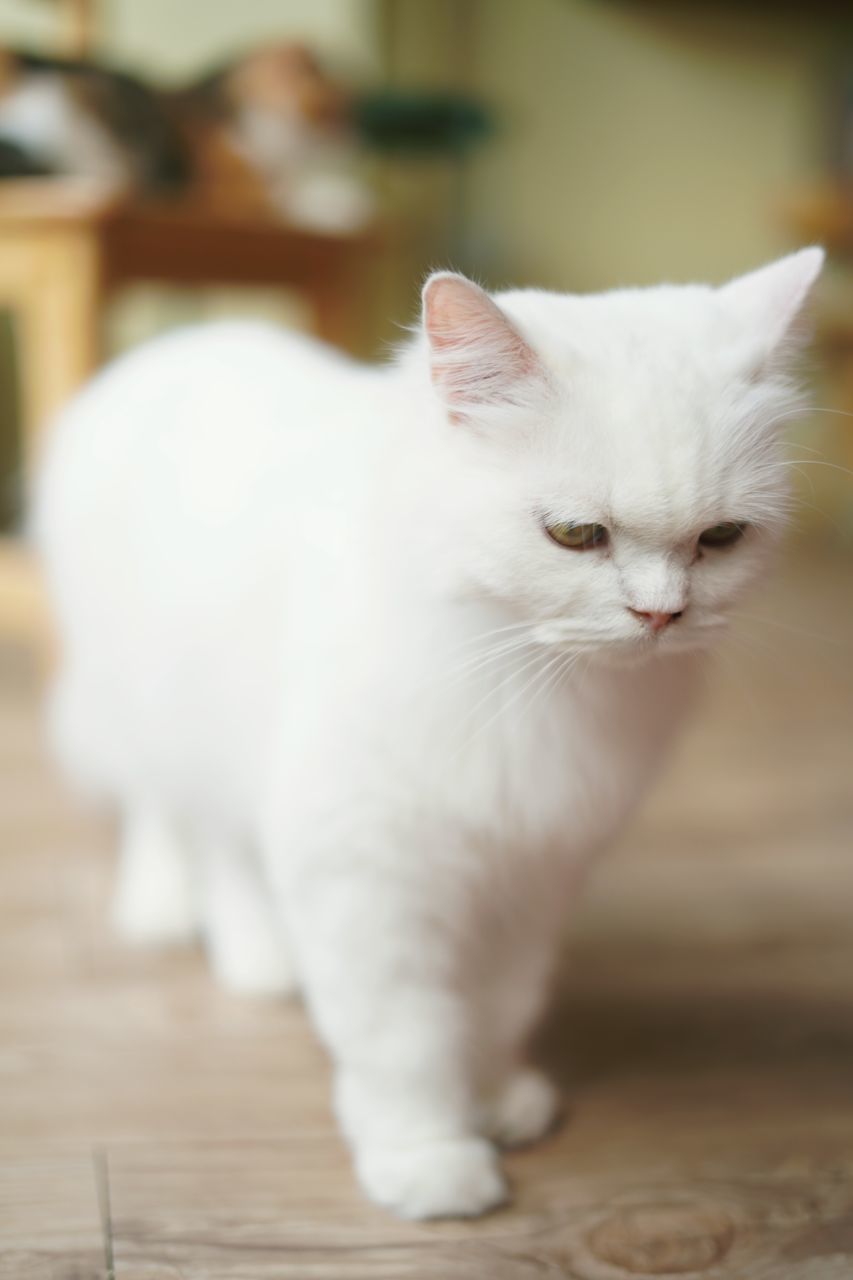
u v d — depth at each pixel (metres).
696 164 2.17
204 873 0.86
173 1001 0.82
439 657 0.67
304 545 0.73
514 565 0.65
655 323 0.67
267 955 0.83
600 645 0.65
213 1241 0.67
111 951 0.86
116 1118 0.74
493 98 2.06
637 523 0.64
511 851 0.69
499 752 0.68
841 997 0.83
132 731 0.84
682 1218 0.69
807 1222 0.69
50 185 1.10
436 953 0.70
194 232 1.13
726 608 0.67
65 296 1.05
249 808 0.78
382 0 1.88
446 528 0.65
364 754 0.68
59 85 1.10
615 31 2.08
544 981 0.75
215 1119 0.74
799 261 0.68
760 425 0.66
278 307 1.81
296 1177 0.71
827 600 1.75
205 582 0.76
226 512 0.76
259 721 0.75
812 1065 0.79
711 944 0.87
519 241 2.13
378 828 0.68
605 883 0.93
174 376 0.83
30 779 1.07
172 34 1.76
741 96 2.15
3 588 1.19
